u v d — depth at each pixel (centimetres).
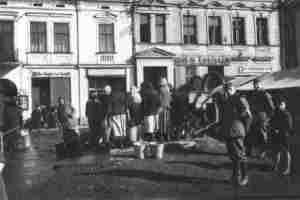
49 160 1392
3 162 572
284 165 1080
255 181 989
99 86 3631
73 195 870
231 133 905
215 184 950
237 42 4034
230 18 3994
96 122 1570
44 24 3494
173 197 838
